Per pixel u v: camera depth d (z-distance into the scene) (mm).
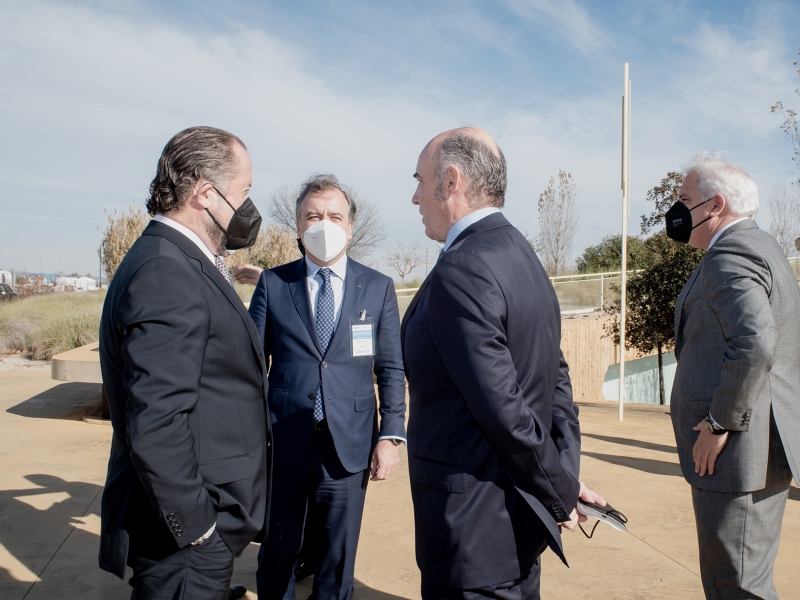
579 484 1601
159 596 1448
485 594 1495
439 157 1660
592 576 2740
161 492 1332
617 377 16547
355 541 2447
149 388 1324
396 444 2477
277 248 25516
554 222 23938
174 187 1561
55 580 2631
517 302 1492
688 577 2729
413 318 1630
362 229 28344
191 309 1404
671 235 2299
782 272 1931
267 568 2365
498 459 1517
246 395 1586
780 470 1908
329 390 2398
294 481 2398
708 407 1966
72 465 4254
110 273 21297
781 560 2893
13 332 11719
